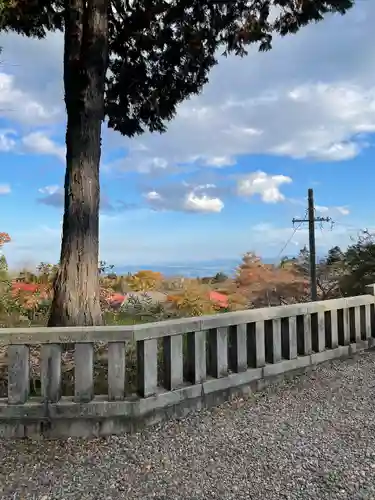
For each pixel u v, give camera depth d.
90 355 3.96
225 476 3.11
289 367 5.57
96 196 6.32
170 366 4.31
